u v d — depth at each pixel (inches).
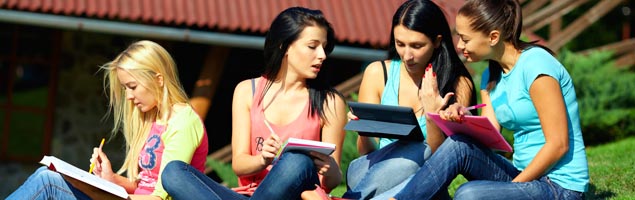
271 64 294.7
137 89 286.7
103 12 612.1
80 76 724.0
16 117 850.8
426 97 276.2
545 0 666.8
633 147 462.3
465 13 265.7
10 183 738.8
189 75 718.5
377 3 677.9
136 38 716.7
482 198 259.3
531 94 263.6
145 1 629.9
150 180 290.4
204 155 295.7
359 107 275.4
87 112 724.7
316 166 275.1
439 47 291.7
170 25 635.5
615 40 1116.5
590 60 612.7
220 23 628.4
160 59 289.0
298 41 287.4
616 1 659.4
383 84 305.4
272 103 294.4
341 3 671.8
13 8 600.1
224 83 725.3
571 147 267.0
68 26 613.3
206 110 638.5
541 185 262.8
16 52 732.7
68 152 722.8
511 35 265.1
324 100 294.4
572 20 1058.1
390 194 275.1
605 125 581.9
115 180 286.7
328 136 293.7
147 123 293.3
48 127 721.6
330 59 709.3
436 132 282.4
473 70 580.7
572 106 267.6
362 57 646.5
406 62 289.9
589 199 330.0
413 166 281.6
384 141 305.7
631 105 599.2
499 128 279.7
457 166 265.9
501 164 272.4
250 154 293.7
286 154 270.1
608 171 372.5
